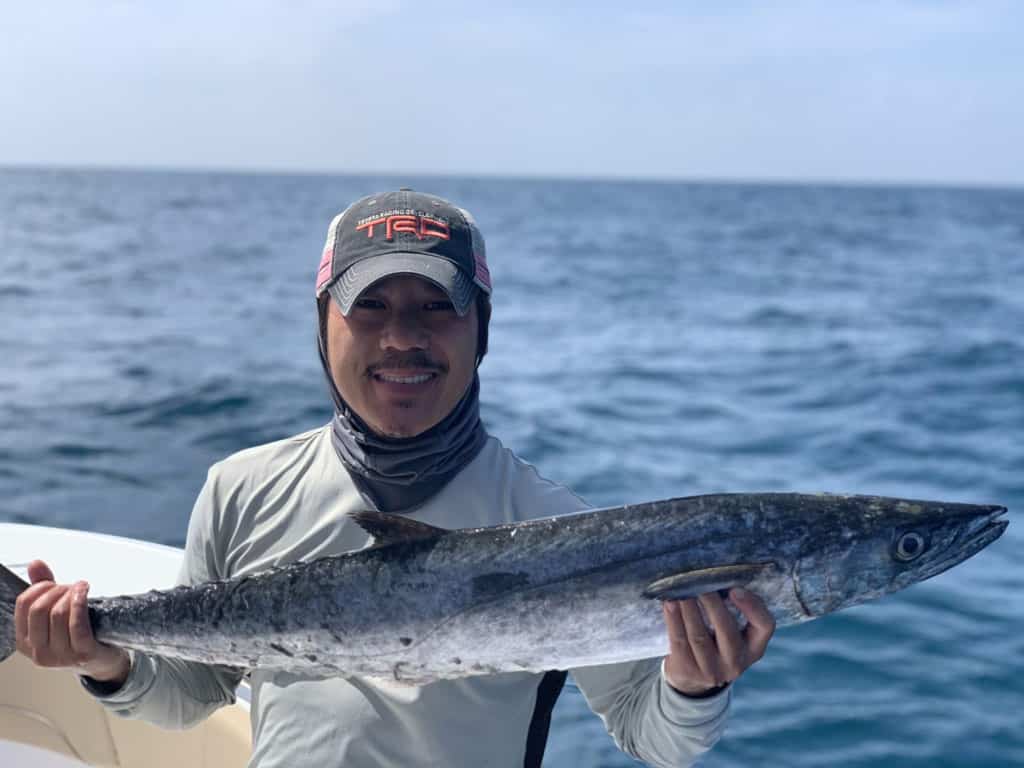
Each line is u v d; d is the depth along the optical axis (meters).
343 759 2.41
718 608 2.18
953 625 7.07
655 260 43.34
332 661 2.41
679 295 30.28
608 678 2.54
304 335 20.64
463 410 2.59
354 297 2.44
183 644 2.46
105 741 3.68
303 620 2.40
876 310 27.06
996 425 14.02
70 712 3.71
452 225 2.56
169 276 32.06
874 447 12.82
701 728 2.32
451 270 2.47
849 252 50.84
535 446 12.48
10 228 53.94
